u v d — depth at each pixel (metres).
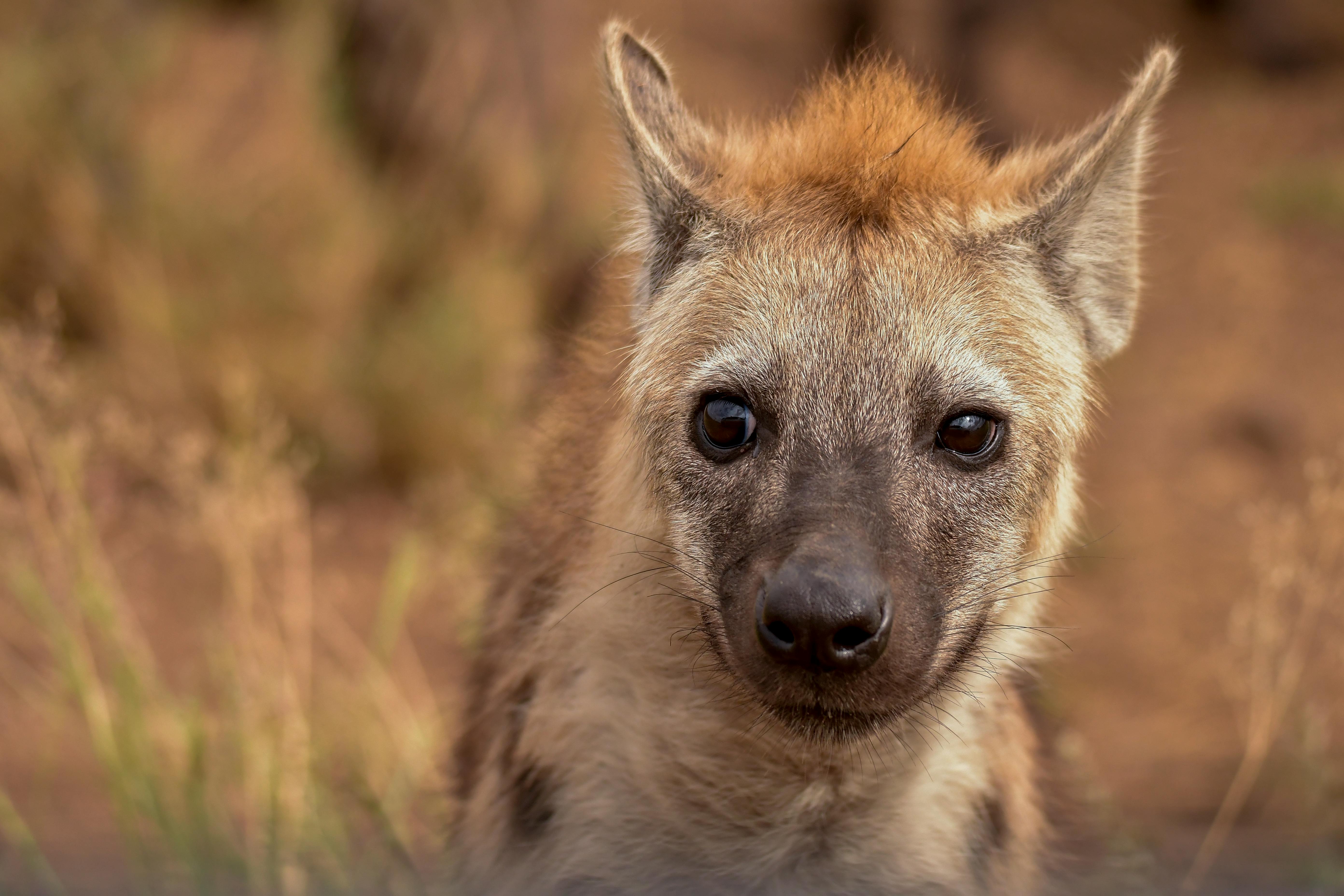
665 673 5.68
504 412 11.16
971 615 5.43
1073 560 9.64
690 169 5.95
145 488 11.22
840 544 4.81
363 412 12.51
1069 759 7.28
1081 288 5.93
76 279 12.54
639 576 5.67
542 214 13.27
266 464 9.09
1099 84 24.27
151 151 13.45
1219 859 7.37
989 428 5.38
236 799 7.89
